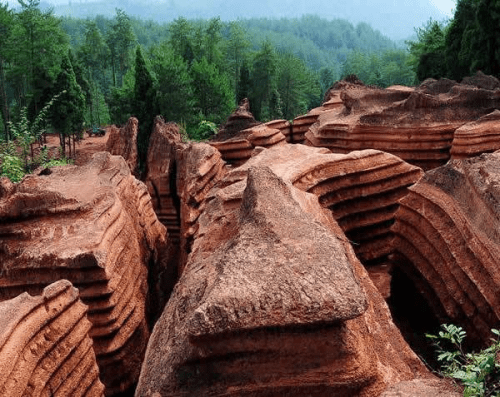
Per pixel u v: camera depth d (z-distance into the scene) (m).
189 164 15.40
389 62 124.69
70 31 156.38
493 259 7.35
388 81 115.31
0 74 51.66
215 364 5.52
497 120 14.27
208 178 14.67
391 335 6.98
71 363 7.60
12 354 6.40
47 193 10.48
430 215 8.97
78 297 8.20
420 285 9.14
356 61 139.50
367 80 122.12
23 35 50.50
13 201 10.18
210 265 7.01
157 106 43.75
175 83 46.56
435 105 15.88
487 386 4.63
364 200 11.62
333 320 5.34
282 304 5.36
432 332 8.98
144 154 32.09
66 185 12.13
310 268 5.78
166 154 19.14
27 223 10.16
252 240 6.50
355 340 5.63
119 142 24.81
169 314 7.04
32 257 9.16
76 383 7.64
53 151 40.06
